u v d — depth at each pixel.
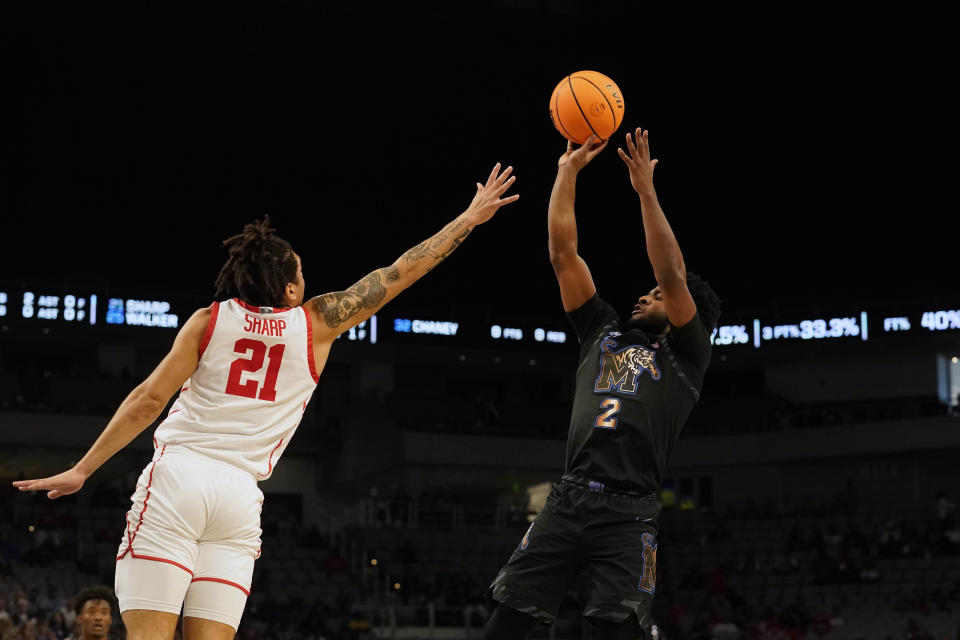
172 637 3.97
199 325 4.20
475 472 45.75
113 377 42.25
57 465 42.53
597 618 5.11
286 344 4.27
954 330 43.75
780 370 49.19
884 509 42.28
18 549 33.19
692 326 5.41
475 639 32.72
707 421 47.72
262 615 32.47
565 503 5.29
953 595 35.19
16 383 41.03
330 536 40.59
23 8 40.44
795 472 46.34
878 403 47.09
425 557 39.88
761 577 38.53
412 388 49.59
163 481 4.04
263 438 4.21
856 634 34.31
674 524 43.88
